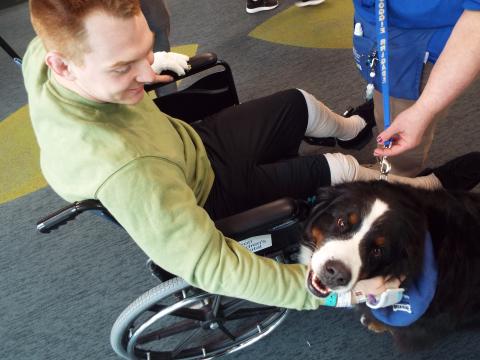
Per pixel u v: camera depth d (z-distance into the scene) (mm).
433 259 1104
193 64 1402
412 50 1300
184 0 3484
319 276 1066
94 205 914
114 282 1817
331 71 2488
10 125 2660
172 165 1016
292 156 1489
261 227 1022
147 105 1117
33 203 2184
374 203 1115
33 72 1039
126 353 1374
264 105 1403
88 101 927
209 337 1578
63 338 1687
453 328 1302
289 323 1588
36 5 781
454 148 1967
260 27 2975
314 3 2996
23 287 1867
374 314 1268
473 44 999
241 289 985
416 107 1127
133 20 815
